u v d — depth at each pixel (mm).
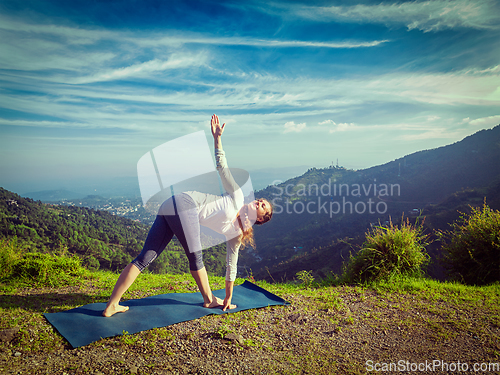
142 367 1898
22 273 3959
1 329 2236
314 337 2588
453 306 3350
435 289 4055
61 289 3803
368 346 2418
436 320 2938
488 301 3496
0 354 1912
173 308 2986
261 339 2490
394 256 4754
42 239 35250
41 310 2818
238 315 2984
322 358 2207
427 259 4949
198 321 2721
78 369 1804
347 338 2568
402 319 2992
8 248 4242
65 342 2158
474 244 4988
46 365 1837
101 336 2256
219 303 3174
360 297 3771
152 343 2232
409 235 4891
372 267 4672
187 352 2158
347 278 4875
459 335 2576
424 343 2451
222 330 2473
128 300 3240
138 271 2742
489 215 5246
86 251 33969
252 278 5148
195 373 1887
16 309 2756
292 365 2084
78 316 2623
